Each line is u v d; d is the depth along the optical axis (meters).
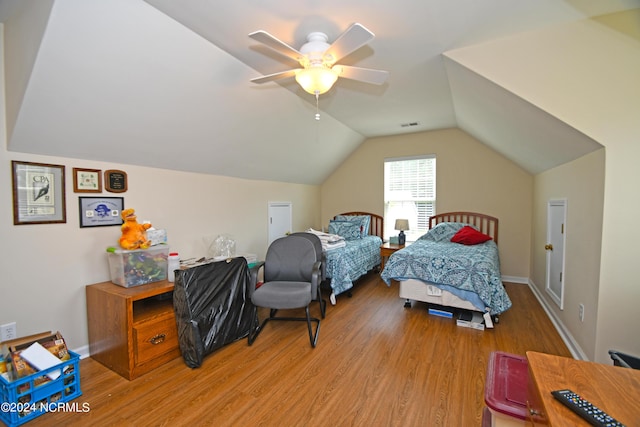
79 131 2.13
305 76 1.89
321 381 1.99
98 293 2.20
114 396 1.83
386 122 4.22
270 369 2.13
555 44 1.91
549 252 3.14
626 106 1.81
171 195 3.02
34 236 2.08
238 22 1.85
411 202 4.98
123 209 2.60
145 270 2.35
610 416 0.69
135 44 1.84
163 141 2.64
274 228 4.50
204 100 2.51
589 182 2.09
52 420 1.64
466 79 2.39
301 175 4.88
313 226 5.47
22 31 1.71
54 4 1.47
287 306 2.46
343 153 5.17
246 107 2.88
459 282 2.85
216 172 3.49
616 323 1.87
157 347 2.15
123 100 2.12
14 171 1.98
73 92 1.89
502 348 2.40
